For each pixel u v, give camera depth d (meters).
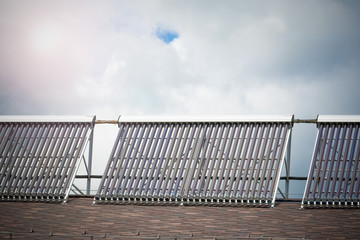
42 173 25.39
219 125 25.64
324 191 23.11
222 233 20.38
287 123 25.06
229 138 25.12
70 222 22.09
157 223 21.70
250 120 25.28
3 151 26.47
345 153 23.95
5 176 25.73
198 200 23.92
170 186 24.31
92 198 25.42
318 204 23.09
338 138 24.36
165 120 26.08
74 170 25.22
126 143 25.81
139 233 20.66
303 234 20.02
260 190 23.59
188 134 25.61
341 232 20.14
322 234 19.98
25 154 26.16
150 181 24.64
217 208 23.38
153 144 25.55
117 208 23.73
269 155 24.33
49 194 24.75
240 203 23.61
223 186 24.02
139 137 25.92
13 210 23.73
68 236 20.58
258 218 21.91
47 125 26.91
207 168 24.59
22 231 21.27
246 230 20.62
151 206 23.91
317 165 23.95
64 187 24.83
